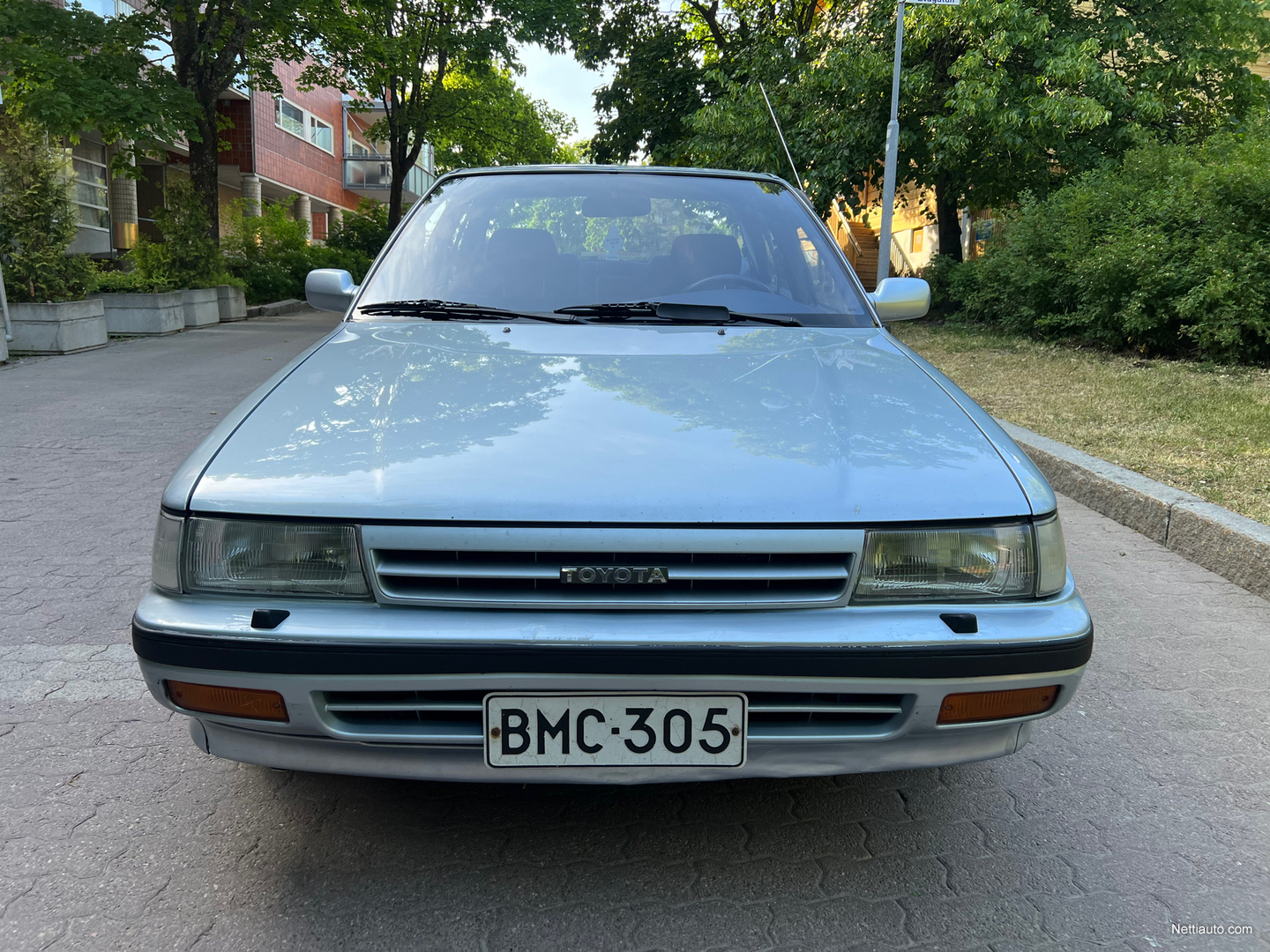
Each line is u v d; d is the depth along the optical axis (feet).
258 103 93.30
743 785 7.80
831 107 52.90
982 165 51.52
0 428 22.22
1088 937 6.04
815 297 9.63
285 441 6.31
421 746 5.78
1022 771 8.16
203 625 5.61
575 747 5.63
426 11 75.92
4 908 6.13
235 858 6.71
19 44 43.75
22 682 9.59
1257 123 34.78
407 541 5.57
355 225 100.53
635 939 5.91
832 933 6.02
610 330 8.65
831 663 5.50
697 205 10.57
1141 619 11.84
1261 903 6.43
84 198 69.26
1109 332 33.01
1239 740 8.79
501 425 6.39
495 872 6.57
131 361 34.73
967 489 5.98
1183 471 16.79
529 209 10.40
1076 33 48.70
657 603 5.54
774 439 6.29
